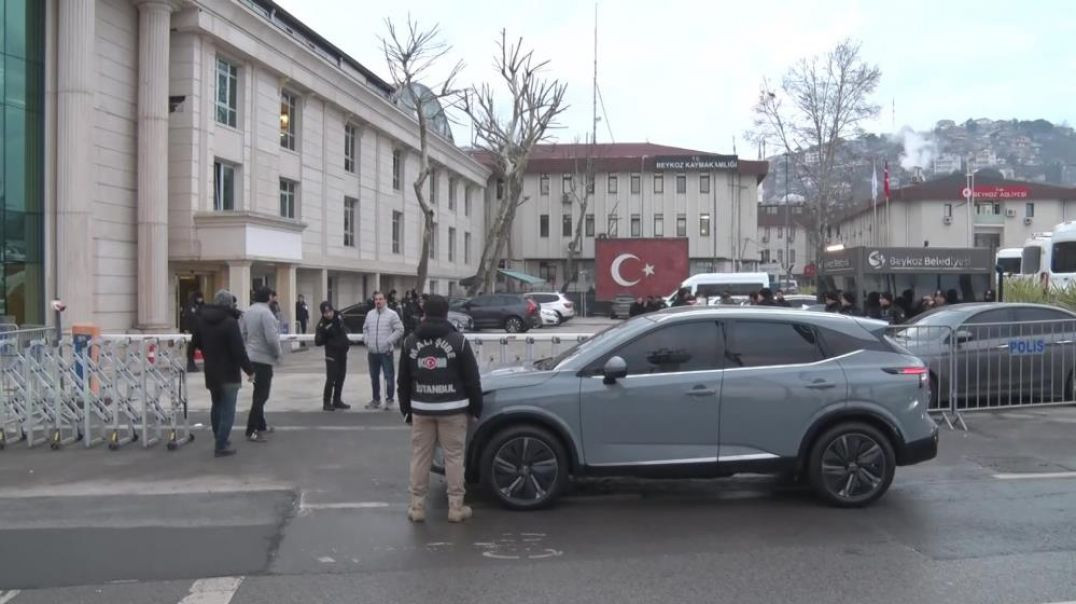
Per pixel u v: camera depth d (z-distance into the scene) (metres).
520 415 6.82
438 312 6.47
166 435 10.22
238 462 8.78
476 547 5.95
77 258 19.27
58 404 9.55
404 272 41.56
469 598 4.95
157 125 21.62
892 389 6.93
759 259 61.25
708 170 59.72
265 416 11.76
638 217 60.28
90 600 4.91
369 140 37.25
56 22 19.31
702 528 6.42
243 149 25.95
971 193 49.16
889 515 6.74
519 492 6.86
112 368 9.62
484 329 33.28
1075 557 5.67
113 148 21.06
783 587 5.11
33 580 5.24
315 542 6.06
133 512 6.85
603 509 6.98
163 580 5.25
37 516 6.72
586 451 6.81
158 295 21.67
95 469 8.45
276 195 27.98
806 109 47.84
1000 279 18.23
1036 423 10.88
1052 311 12.05
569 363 7.04
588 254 60.09
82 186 19.33
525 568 5.49
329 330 12.20
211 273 25.34
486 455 6.82
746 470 6.84
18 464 8.66
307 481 7.95
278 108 28.19
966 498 7.26
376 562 5.61
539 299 38.28
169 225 23.03
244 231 22.81
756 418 6.82
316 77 30.42
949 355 10.97
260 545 5.98
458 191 53.41
